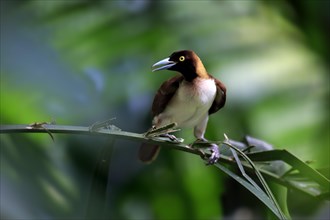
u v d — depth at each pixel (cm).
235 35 1091
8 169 444
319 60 1110
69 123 660
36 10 937
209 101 976
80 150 858
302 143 1022
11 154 467
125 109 1025
